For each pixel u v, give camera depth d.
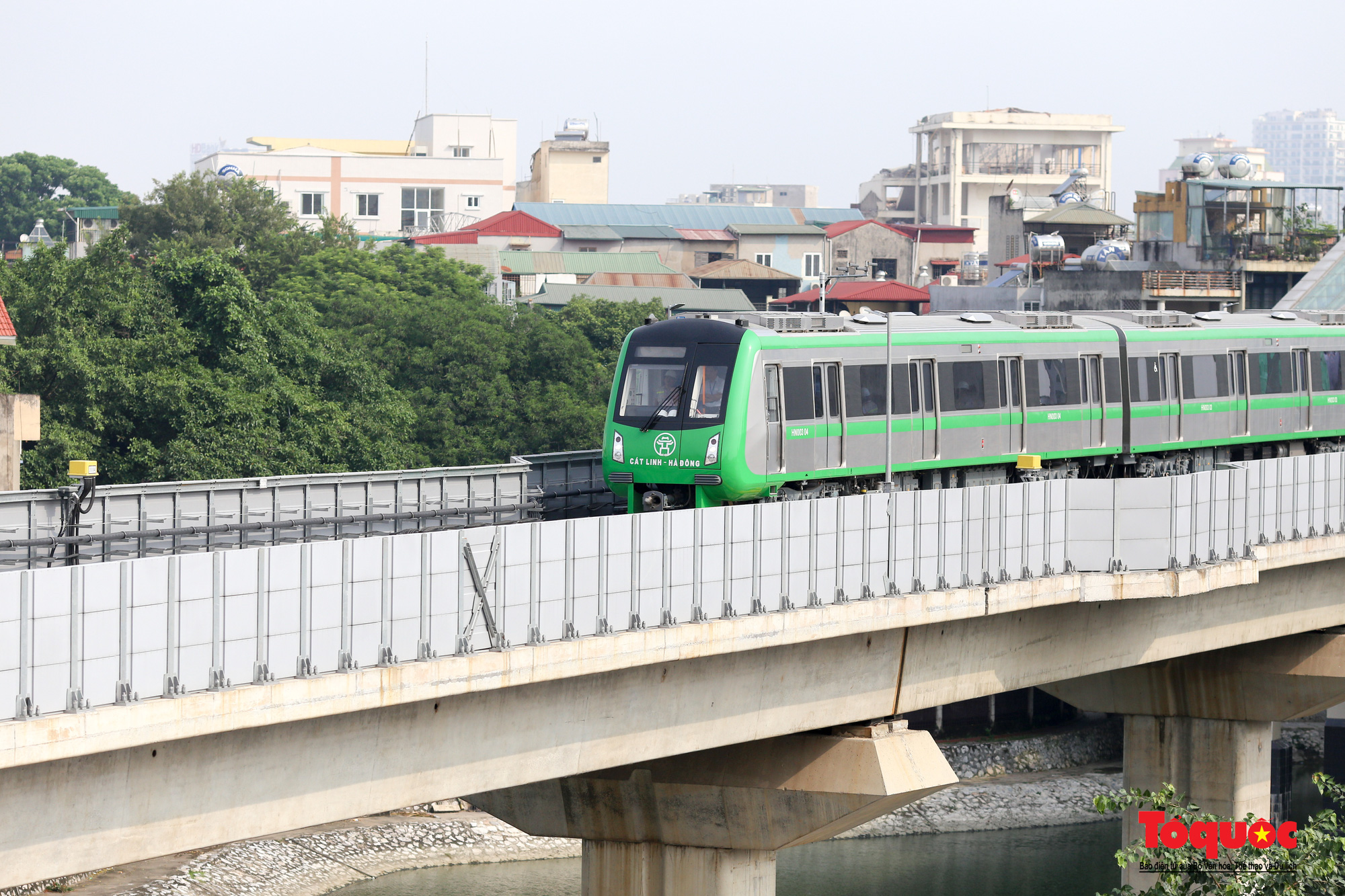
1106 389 132.12
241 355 178.75
